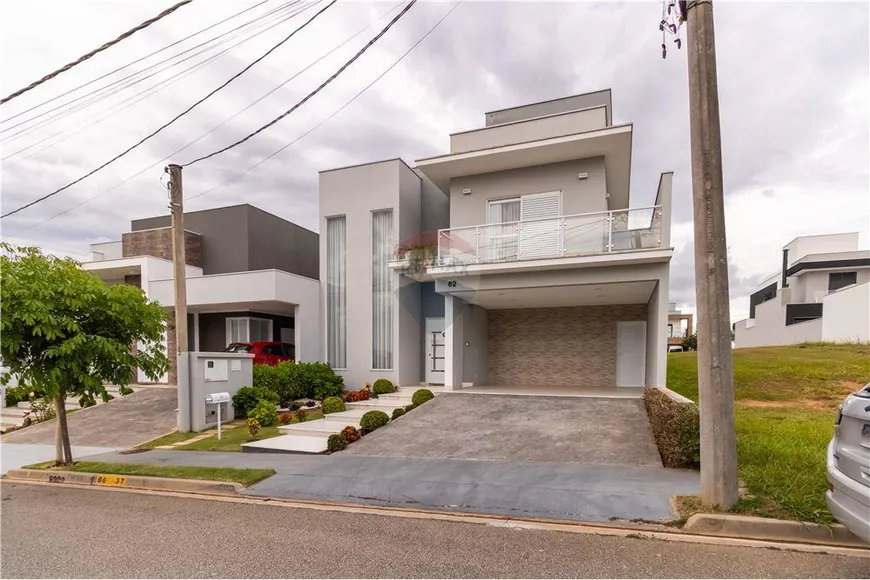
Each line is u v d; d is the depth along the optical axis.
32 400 12.94
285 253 17.67
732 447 4.34
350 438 8.13
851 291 16.77
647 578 3.31
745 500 4.34
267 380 11.80
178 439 9.48
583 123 11.63
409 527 4.49
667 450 6.12
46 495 6.02
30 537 4.38
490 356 14.22
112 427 10.64
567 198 11.78
